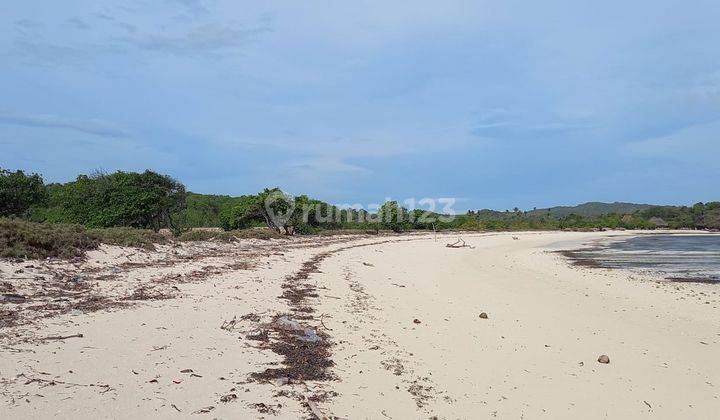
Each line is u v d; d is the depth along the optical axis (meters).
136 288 13.93
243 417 6.43
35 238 16.41
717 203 132.62
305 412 6.84
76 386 6.64
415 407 7.60
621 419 7.87
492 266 33.09
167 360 8.09
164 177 37.16
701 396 8.95
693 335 13.35
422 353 10.48
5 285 12.27
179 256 22.83
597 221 125.12
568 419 7.73
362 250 40.62
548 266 33.91
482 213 160.25
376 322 13.02
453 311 15.43
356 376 8.61
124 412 6.10
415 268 29.08
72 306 11.05
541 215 160.00
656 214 138.50
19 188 30.66
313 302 14.91
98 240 20.05
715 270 30.83
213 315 11.55
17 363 7.20
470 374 9.41
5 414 5.64
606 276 27.53
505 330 13.17
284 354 9.27
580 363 10.52
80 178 35.19
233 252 28.22
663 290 21.78
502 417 7.59
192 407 6.51
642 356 11.22
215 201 70.62
